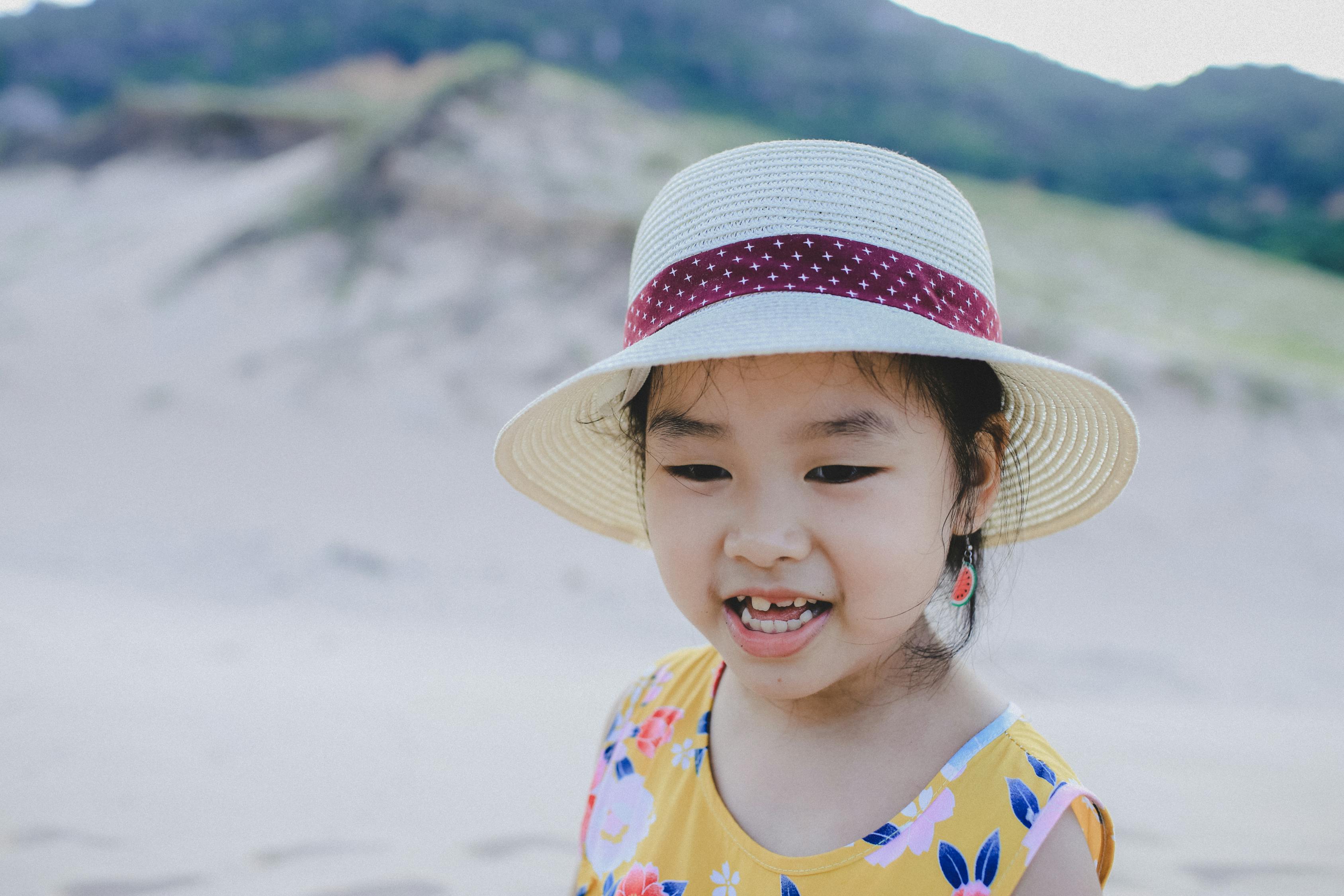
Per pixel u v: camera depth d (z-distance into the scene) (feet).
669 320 3.68
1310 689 22.91
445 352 55.16
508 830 10.83
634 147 80.43
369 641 22.09
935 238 3.61
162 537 33.60
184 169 104.12
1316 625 28.63
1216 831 11.48
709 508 3.50
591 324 56.95
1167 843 11.03
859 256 3.47
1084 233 87.40
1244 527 37.52
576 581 30.35
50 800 11.29
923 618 3.80
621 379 4.12
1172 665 23.97
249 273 66.54
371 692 17.06
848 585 3.36
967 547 3.86
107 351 59.36
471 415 49.26
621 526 5.31
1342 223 109.19
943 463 3.56
